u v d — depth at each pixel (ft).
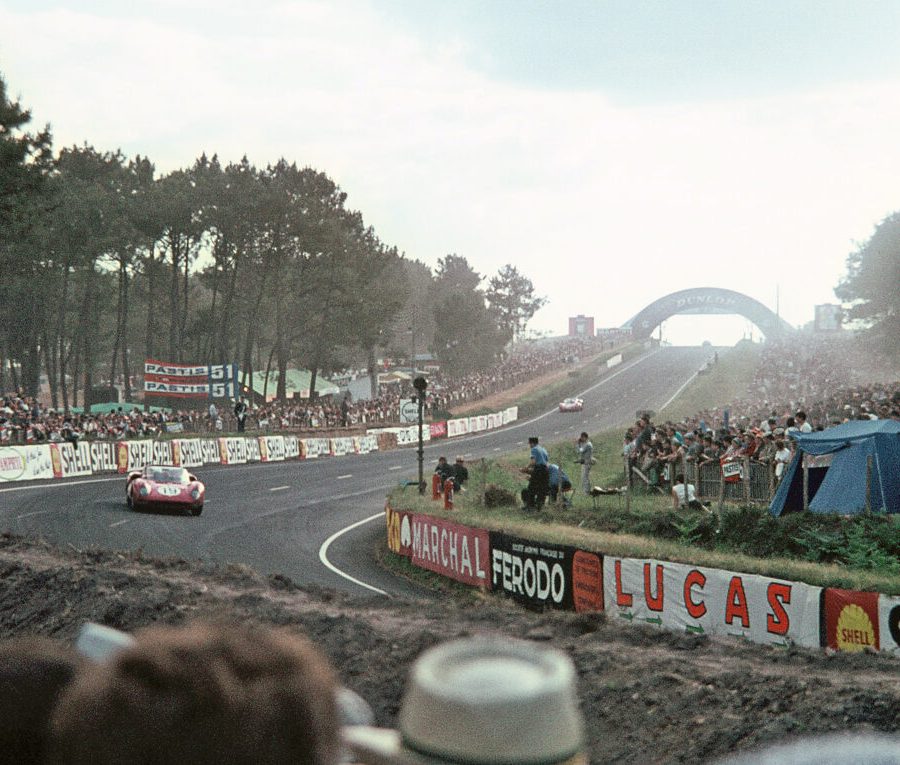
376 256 310.65
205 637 2.93
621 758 22.29
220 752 2.68
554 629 29.91
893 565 51.88
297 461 180.86
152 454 150.10
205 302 439.63
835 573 46.01
